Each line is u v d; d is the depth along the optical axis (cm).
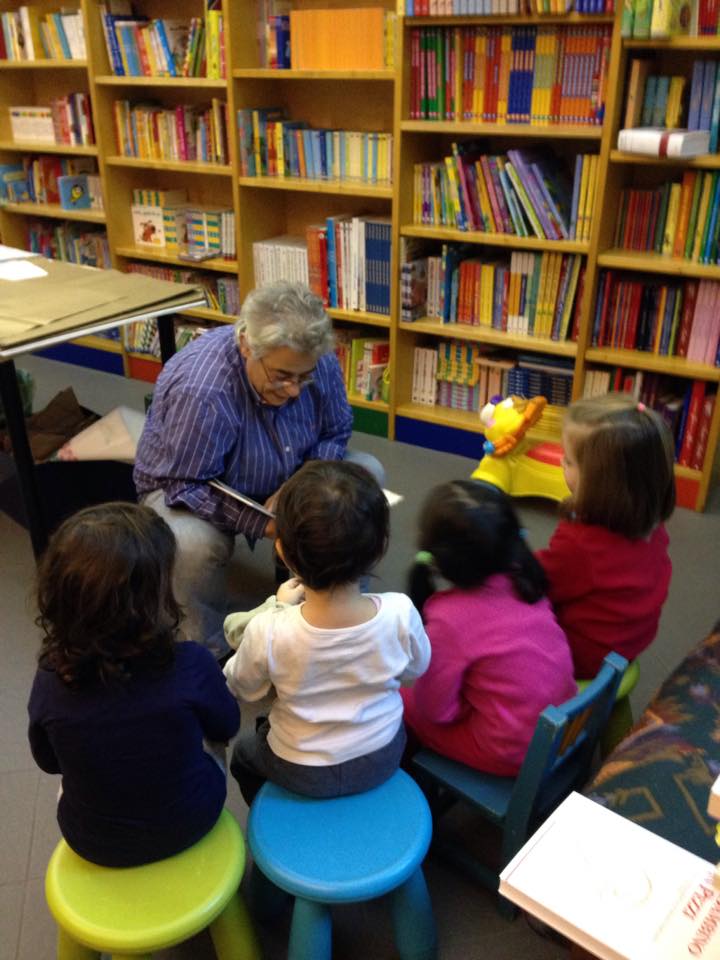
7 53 411
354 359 352
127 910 112
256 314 170
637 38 239
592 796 126
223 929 125
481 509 129
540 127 265
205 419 182
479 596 132
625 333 287
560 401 308
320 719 124
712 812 78
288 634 120
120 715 108
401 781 132
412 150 303
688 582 246
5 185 436
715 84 243
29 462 212
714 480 308
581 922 79
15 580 248
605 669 131
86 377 423
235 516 188
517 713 131
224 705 120
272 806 127
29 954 140
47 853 160
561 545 151
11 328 201
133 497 253
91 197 423
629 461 141
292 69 313
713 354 270
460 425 327
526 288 298
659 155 243
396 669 124
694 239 264
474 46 274
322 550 113
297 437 202
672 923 79
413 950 131
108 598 104
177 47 351
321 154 330
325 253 338
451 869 156
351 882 115
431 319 328
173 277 397
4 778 177
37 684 111
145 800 114
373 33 293
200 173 396
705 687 150
